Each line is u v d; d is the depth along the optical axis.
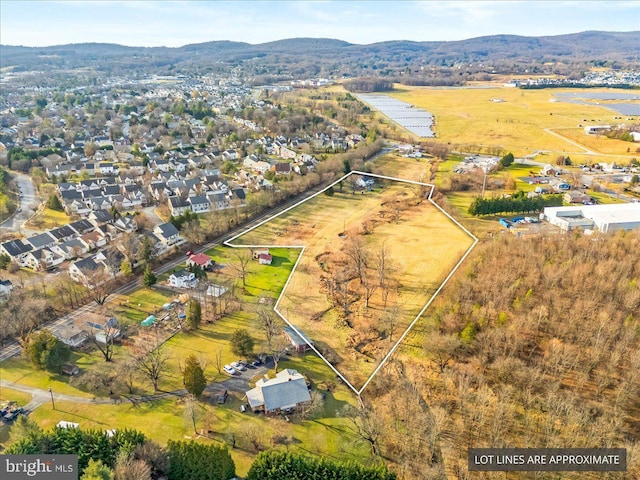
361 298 59.91
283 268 102.94
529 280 79.12
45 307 85.88
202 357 75.12
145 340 79.19
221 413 63.88
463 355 68.81
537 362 66.25
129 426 61.44
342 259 63.00
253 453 57.50
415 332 71.69
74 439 51.81
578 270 80.44
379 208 75.25
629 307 72.62
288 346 77.12
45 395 67.19
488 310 72.06
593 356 64.44
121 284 97.81
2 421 62.06
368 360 60.97
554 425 56.59
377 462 55.34
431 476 51.50
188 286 96.56
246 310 87.94
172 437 59.56
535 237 101.62
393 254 56.62
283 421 62.59
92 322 83.44
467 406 59.91
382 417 60.59
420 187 90.56
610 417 58.09
